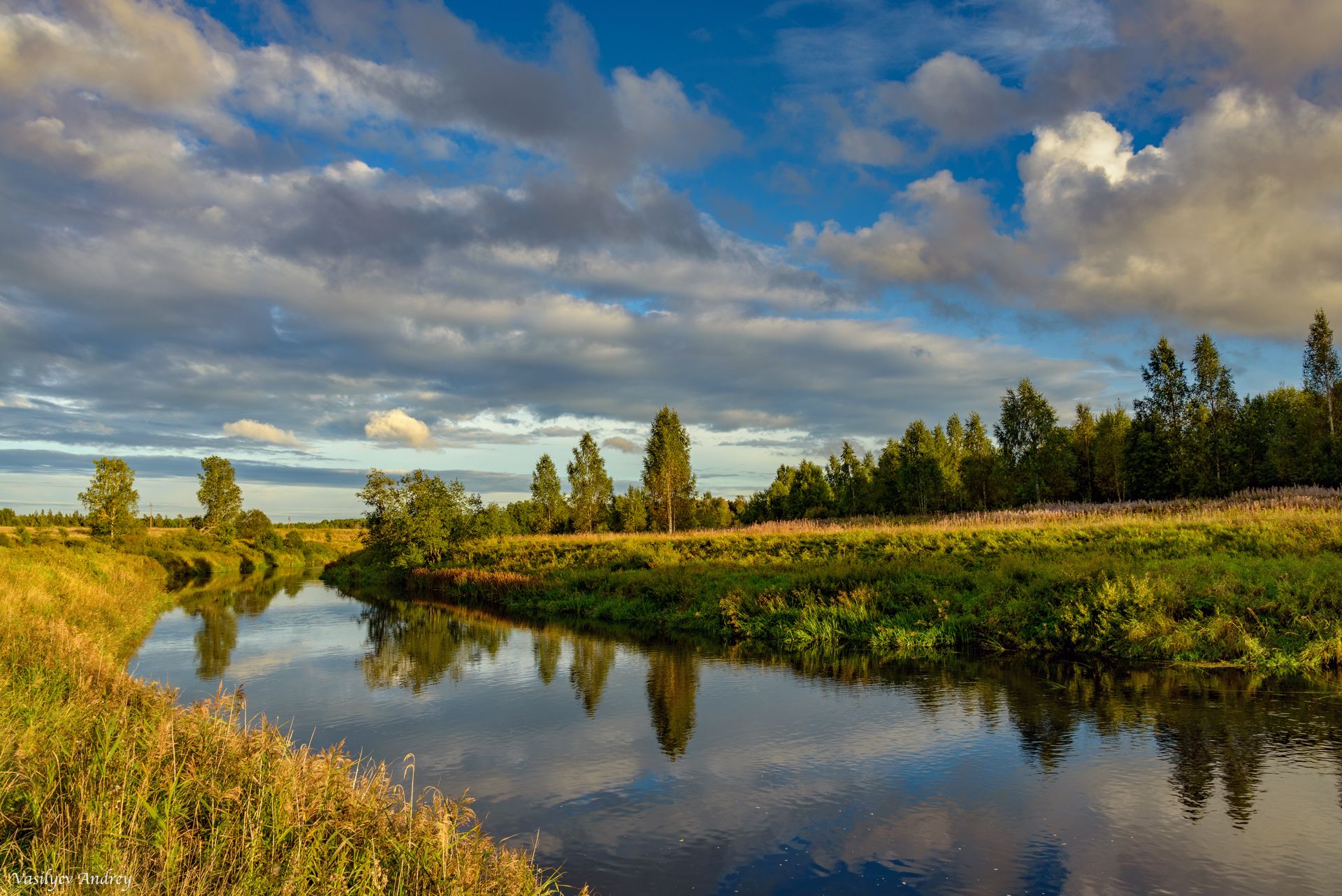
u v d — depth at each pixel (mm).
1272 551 19219
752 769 8789
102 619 18969
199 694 13164
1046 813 7281
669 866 6469
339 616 24984
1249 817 7012
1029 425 52125
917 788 8031
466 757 9469
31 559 26828
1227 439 46562
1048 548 23016
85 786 5191
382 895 4539
